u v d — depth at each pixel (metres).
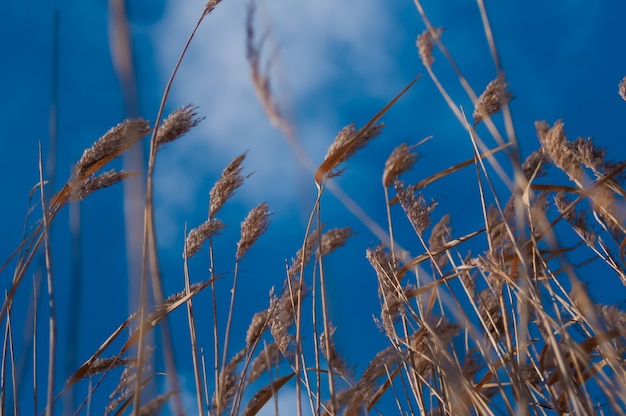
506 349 4.26
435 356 4.28
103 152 4.17
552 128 4.05
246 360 4.41
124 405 4.25
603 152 4.24
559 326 4.08
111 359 4.29
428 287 4.40
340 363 4.32
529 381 4.34
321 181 4.29
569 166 4.05
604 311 4.04
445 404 4.29
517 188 3.96
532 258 4.23
